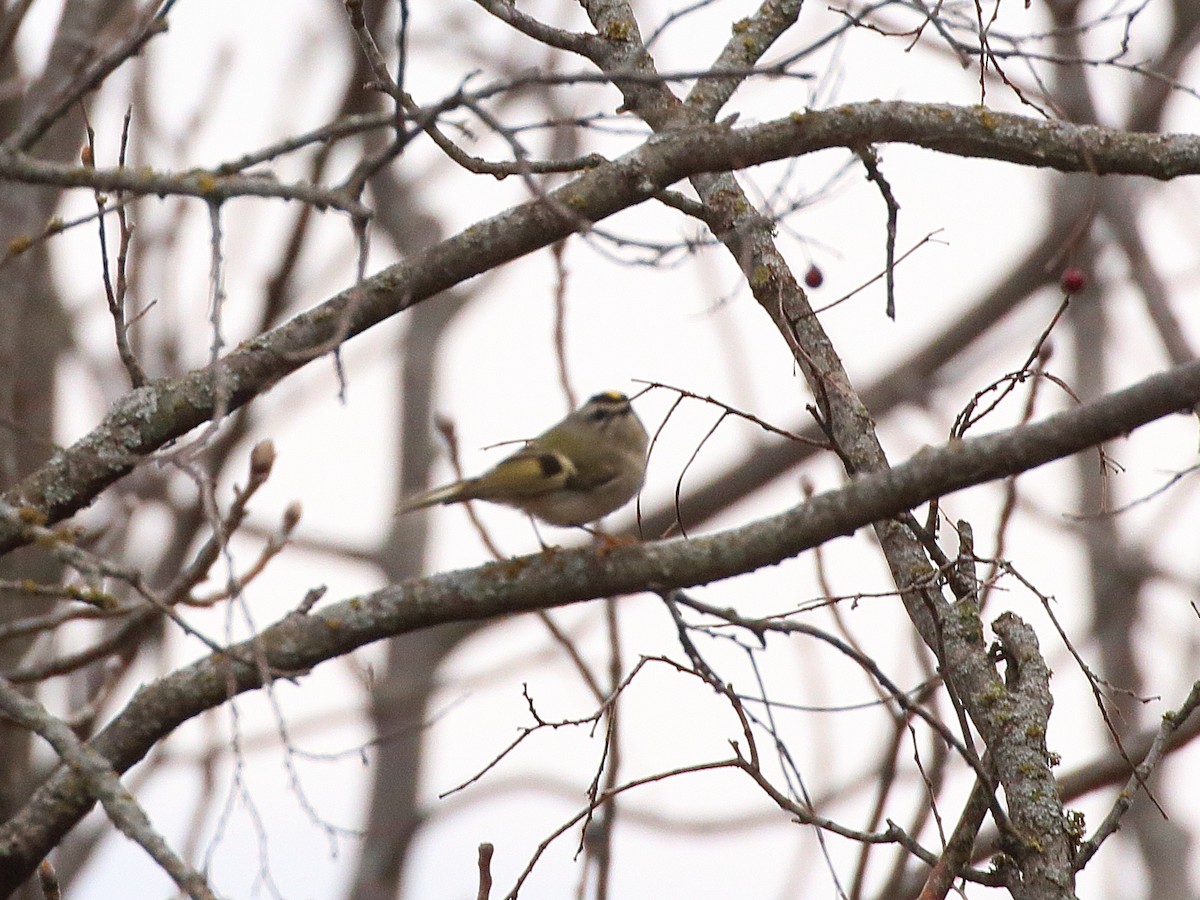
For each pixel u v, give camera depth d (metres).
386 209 23.39
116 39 14.57
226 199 7.76
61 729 7.72
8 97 14.88
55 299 16.67
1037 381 10.11
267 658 9.30
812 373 9.76
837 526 8.52
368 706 19.06
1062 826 8.98
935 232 10.03
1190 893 20.05
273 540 11.16
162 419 9.85
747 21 11.36
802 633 8.57
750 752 9.02
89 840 15.45
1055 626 8.99
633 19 11.49
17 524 8.41
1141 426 8.05
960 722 8.95
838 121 9.91
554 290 12.39
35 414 16.22
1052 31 10.23
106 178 7.74
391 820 22.53
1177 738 14.53
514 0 13.59
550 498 11.45
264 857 7.80
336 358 7.77
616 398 11.67
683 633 8.82
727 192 11.16
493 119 7.65
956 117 10.11
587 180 9.86
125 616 11.41
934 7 9.84
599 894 11.60
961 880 9.13
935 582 9.84
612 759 11.98
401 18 7.77
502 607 9.17
